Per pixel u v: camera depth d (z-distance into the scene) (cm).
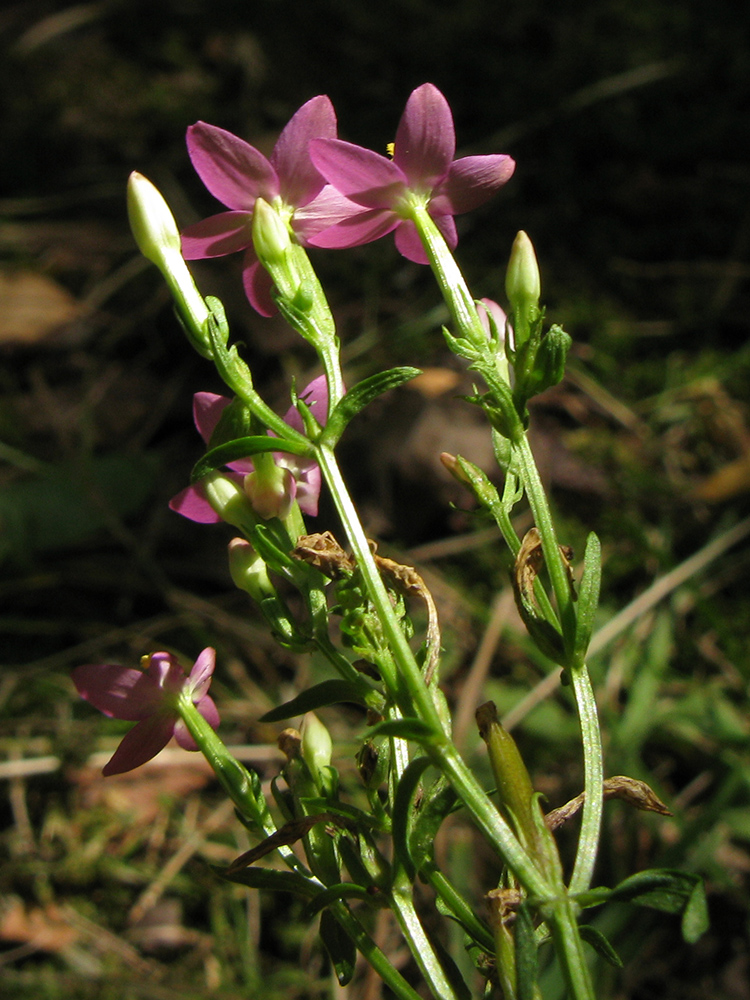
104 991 13
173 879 14
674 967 13
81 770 15
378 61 27
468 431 18
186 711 7
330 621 17
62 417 21
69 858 15
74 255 24
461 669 17
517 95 25
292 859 6
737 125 24
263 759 15
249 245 7
